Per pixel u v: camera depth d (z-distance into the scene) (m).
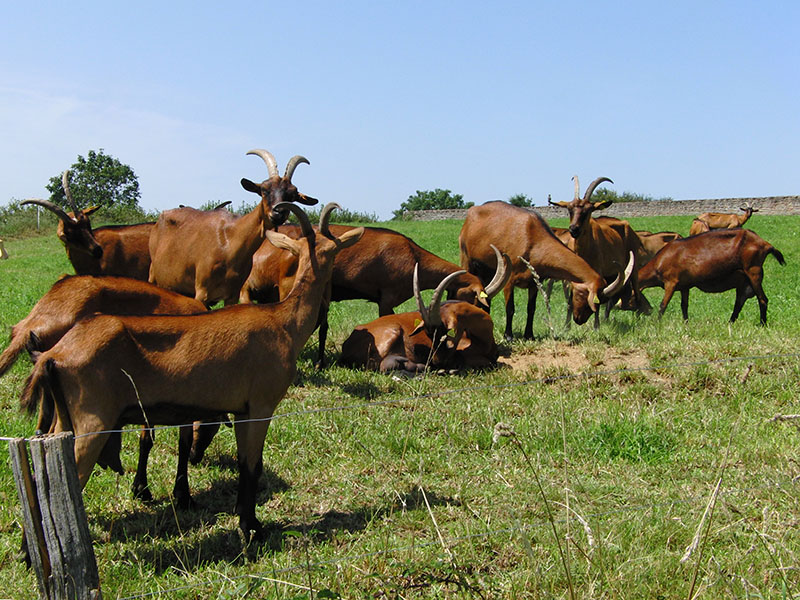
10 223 38.50
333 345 10.38
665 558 4.42
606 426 6.60
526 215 11.28
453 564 3.90
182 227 9.40
